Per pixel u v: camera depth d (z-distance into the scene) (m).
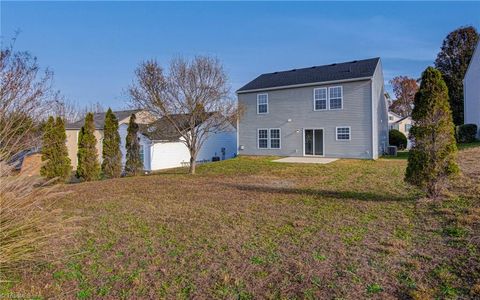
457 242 4.11
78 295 3.10
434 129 6.33
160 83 14.21
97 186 10.78
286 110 20.48
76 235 4.97
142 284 3.31
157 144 21.19
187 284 3.29
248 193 8.44
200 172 14.73
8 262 3.36
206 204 7.18
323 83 18.86
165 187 10.08
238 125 22.44
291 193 8.20
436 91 6.36
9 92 7.85
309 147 19.83
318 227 5.11
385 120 21.50
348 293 2.99
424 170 6.42
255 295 3.03
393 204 6.42
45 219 3.79
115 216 6.25
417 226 4.93
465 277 3.19
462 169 9.30
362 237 4.54
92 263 3.88
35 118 8.93
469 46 27.55
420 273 3.34
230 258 3.94
